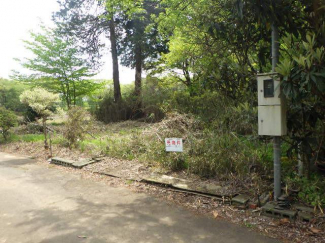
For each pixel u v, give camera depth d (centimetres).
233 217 341
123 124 1287
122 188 468
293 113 372
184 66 1022
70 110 806
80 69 1545
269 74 339
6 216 364
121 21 1500
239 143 486
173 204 391
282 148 557
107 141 747
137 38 1424
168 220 341
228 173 461
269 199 368
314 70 288
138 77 1574
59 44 1484
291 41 369
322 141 379
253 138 425
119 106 1502
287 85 309
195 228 318
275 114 340
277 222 321
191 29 575
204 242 286
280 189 357
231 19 444
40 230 322
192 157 512
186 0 558
